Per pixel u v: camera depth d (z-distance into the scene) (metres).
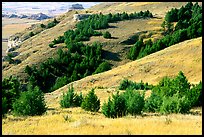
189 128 19.31
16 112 28.25
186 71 74.06
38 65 128.50
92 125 20.78
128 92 30.80
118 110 27.97
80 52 133.38
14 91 31.34
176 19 153.62
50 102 55.34
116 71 83.81
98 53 129.00
